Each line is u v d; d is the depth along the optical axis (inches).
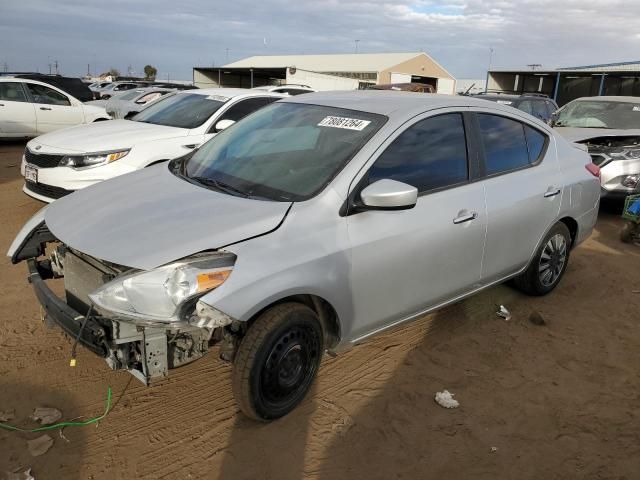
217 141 159.9
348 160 125.2
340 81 1658.5
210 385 132.6
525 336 165.3
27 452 107.2
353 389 133.8
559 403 133.0
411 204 116.5
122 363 103.3
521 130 169.6
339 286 117.1
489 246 152.9
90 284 116.3
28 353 140.8
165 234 106.8
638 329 173.6
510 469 110.7
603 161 304.3
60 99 551.5
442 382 139.2
